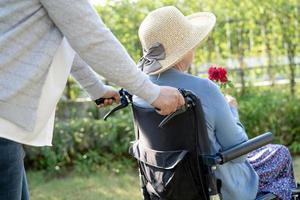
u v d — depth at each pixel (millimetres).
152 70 2021
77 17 1478
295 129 5031
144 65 2066
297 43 5398
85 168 4699
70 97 5484
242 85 5434
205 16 2285
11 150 1631
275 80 5586
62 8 1468
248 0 5324
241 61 5465
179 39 2025
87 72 2031
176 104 1675
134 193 4074
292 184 2377
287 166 2414
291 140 5047
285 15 5344
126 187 4242
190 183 1935
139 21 5098
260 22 5422
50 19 1548
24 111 1540
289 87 5504
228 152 1867
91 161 4770
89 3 1518
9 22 1490
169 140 1938
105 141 4922
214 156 1865
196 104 1814
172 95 1660
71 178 4582
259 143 1941
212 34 5348
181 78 2025
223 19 5352
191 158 1907
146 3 5109
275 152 2426
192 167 1912
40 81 1558
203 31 2070
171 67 2051
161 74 2053
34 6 1509
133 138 4875
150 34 2047
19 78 1504
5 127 1529
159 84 2043
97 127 4941
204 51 5418
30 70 1516
